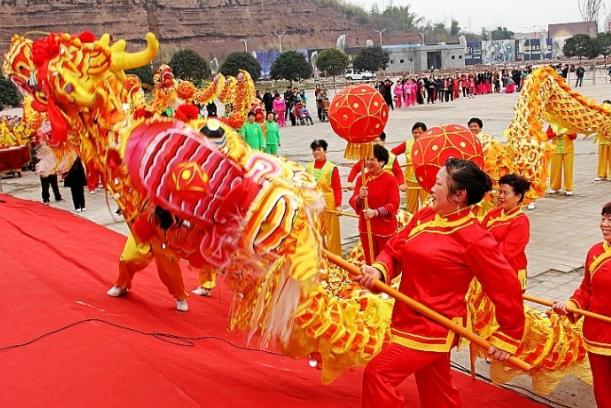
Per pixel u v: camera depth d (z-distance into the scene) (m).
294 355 4.66
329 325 4.47
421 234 3.89
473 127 9.93
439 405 4.00
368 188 7.71
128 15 68.88
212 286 7.00
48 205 12.57
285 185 4.41
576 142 21.03
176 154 4.35
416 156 5.02
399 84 39.78
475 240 3.73
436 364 3.94
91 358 4.16
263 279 4.37
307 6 103.31
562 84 10.36
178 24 79.44
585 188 13.84
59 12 59.91
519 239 5.39
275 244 4.32
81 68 4.76
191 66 44.50
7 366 4.07
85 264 7.30
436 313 3.79
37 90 5.08
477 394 5.34
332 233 8.80
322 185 8.70
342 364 4.64
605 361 4.74
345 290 6.64
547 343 5.21
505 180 5.44
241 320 4.62
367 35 108.12
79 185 12.91
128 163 4.54
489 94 48.81
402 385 5.40
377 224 7.70
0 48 53.38
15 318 4.84
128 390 3.85
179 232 4.71
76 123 4.99
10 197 12.70
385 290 3.95
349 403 4.75
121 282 5.94
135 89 5.35
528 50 118.19
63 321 4.73
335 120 6.35
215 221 4.42
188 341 5.21
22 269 6.18
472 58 109.38
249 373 4.82
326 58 59.00
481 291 4.99
